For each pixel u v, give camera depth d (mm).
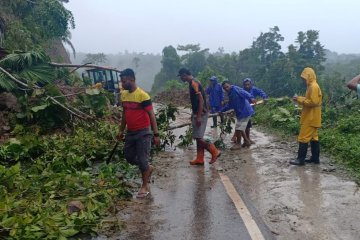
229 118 9750
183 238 4254
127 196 5637
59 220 4328
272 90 46844
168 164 7652
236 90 9047
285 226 4500
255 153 8594
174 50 68125
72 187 5438
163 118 9445
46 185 5316
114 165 6875
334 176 6457
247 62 57938
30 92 9477
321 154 8188
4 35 15055
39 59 10570
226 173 6910
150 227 4559
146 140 5676
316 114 7055
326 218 4676
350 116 10148
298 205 5148
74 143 7680
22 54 10062
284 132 11273
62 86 12445
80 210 4727
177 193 5793
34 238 3893
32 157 7312
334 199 5320
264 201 5367
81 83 16219
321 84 37688
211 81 12570
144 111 5676
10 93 9125
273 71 47125
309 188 5844
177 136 11266
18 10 18109
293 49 49656
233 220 4707
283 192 5703
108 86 18766
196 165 7551
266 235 4258
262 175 6691
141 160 5652
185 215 4910
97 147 7734
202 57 63438
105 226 4543
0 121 8484
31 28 17562
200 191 5863
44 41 18672
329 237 4176
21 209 4562
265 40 57531
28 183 5344
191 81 7242
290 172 6801
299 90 46062
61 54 30312
